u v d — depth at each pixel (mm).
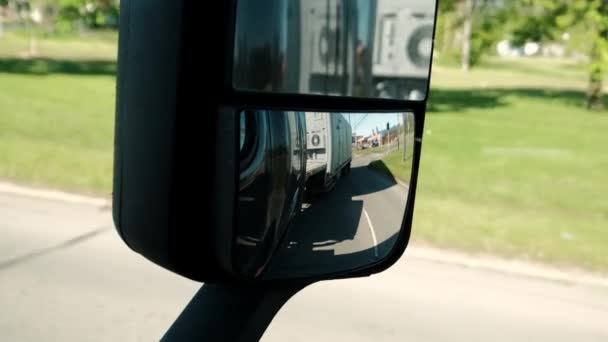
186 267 996
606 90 33406
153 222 981
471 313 4953
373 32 1182
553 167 11914
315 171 1116
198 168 955
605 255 6469
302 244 1136
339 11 1106
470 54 26266
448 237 6742
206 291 1308
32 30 37094
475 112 21562
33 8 27875
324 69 1089
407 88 1286
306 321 4586
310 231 1134
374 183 1226
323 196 1142
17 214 6672
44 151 9828
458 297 5234
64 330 4258
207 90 944
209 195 965
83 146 10656
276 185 1056
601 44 21234
